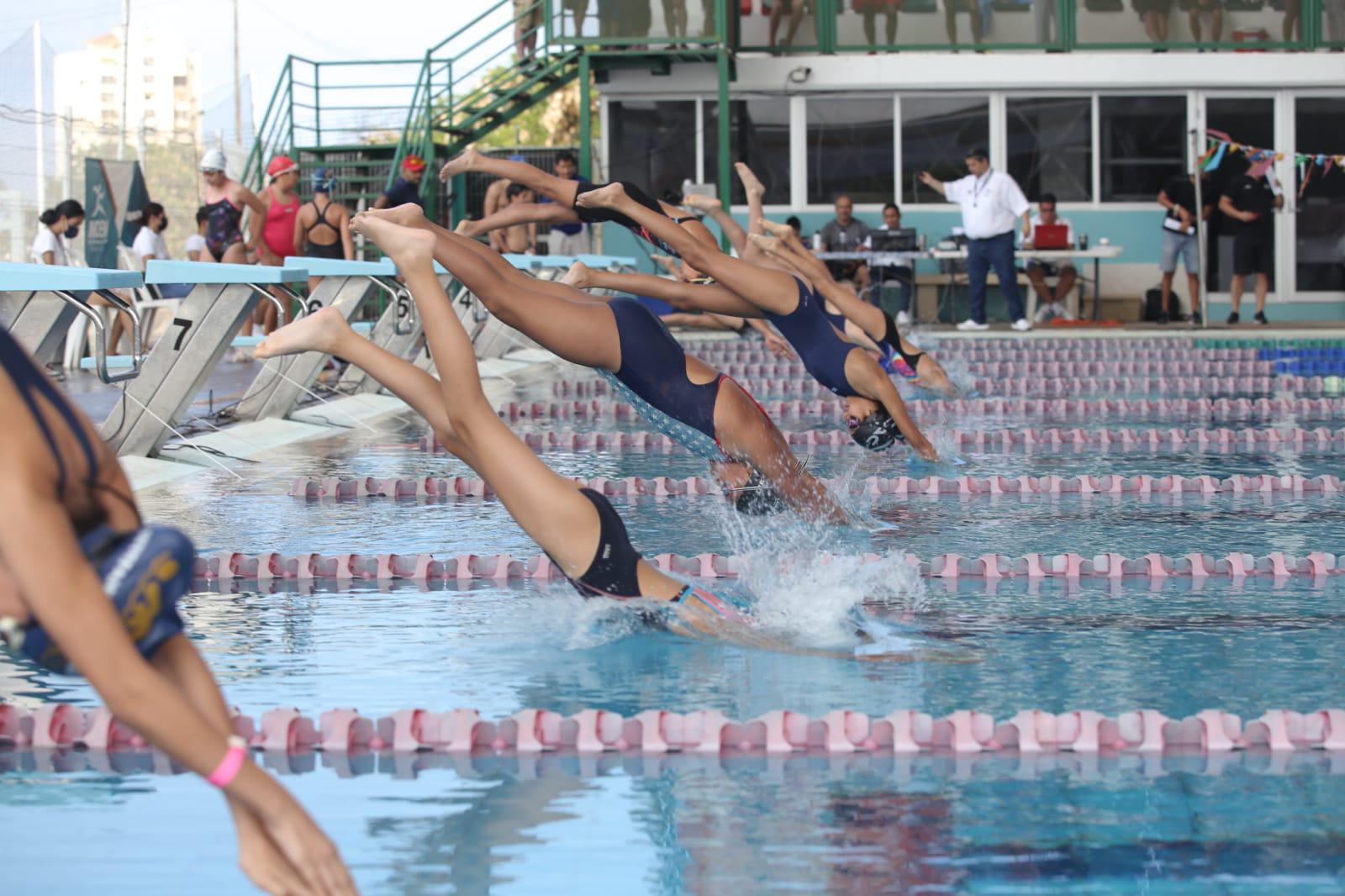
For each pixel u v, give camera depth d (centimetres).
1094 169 1919
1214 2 1864
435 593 476
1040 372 1300
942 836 257
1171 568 504
